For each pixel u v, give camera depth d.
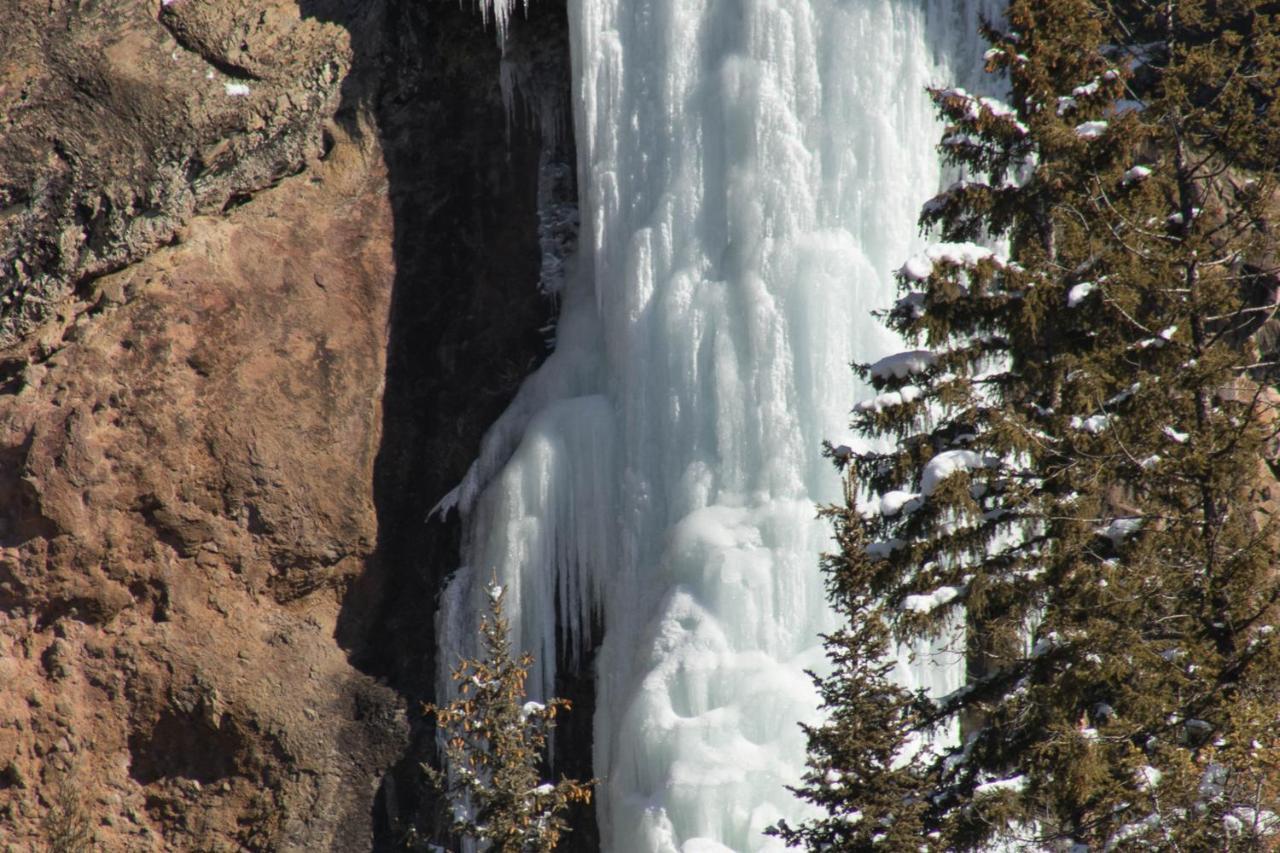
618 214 55.66
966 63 53.78
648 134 55.34
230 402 54.91
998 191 37.44
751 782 47.59
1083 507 34.25
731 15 54.88
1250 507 34.84
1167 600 34.31
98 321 54.34
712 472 52.56
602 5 56.03
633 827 48.97
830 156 53.16
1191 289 35.12
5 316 55.09
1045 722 34.25
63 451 52.88
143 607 54.25
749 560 50.78
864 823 33.72
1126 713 33.25
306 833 55.62
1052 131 36.00
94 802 53.72
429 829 56.28
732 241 53.69
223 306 55.12
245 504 55.09
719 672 49.88
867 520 37.09
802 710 48.12
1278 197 40.78
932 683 47.72
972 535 36.16
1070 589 34.06
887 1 53.19
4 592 53.06
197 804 55.09
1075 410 34.69
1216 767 31.58
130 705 54.12
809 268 52.06
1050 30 37.56
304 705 55.81
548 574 55.44
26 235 55.50
